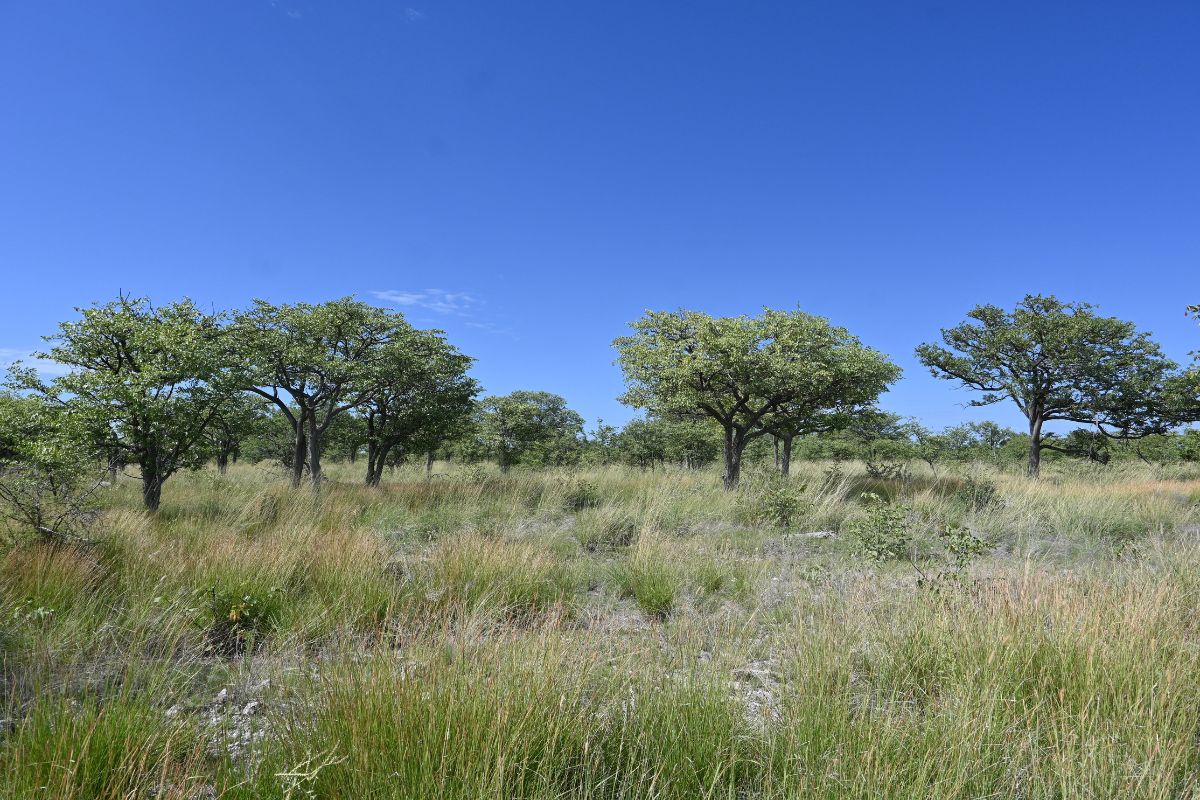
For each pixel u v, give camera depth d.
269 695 3.35
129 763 2.62
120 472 12.04
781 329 15.48
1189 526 10.03
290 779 2.47
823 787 2.56
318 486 13.61
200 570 5.82
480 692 2.88
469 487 13.13
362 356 15.40
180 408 10.20
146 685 3.52
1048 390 24.53
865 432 26.98
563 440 28.44
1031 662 3.65
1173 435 28.27
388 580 6.11
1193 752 2.85
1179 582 5.21
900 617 4.41
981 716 2.99
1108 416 23.97
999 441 34.84
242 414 12.04
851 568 6.87
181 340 10.31
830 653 3.79
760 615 5.28
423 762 2.46
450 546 7.18
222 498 11.64
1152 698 3.04
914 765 2.70
